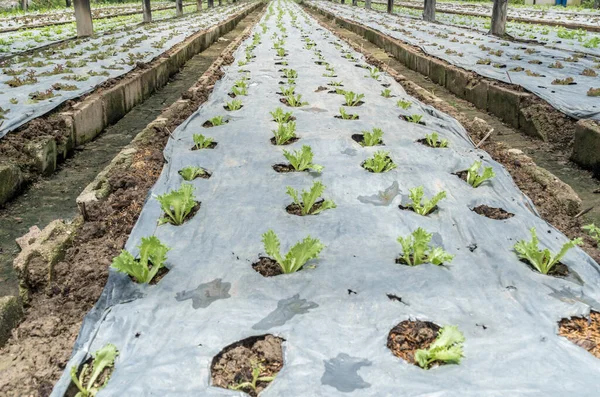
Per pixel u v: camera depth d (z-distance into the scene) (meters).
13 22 23.42
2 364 2.84
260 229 3.96
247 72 10.28
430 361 2.52
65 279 3.59
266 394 2.33
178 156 5.52
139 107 9.40
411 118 7.13
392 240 3.81
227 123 6.75
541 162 6.50
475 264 3.46
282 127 5.85
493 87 8.56
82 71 9.75
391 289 3.14
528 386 2.32
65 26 21.19
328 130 6.34
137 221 4.16
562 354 2.57
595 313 2.99
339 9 33.56
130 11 33.97
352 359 2.56
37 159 5.93
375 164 5.05
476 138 6.67
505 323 2.84
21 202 5.46
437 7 38.44
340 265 3.44
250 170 5.14
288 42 15.59
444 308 2.97
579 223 4.41
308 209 4.20
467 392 2.27
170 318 2.93
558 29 18.94
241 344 2.72
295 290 3.16
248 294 3.13
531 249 3.44
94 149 7.12
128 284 3.30
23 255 3.48
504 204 4.51
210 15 28.11
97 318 3.04
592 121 6.27
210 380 2.48
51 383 2.66
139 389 2.36
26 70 9.65
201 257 3.60
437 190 4.70
